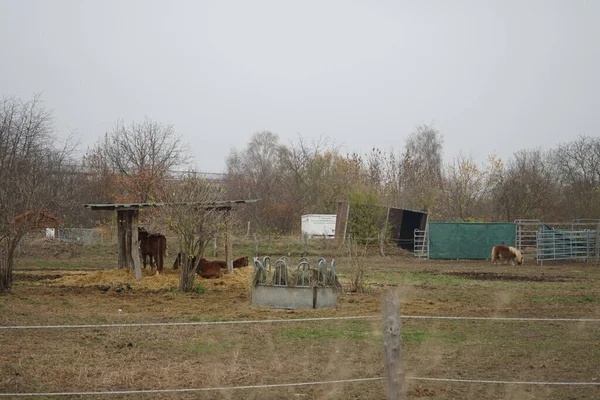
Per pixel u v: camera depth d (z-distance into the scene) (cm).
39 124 4328
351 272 2133
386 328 650
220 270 2355
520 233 4212
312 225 5044
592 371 1012
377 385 917
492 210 5906
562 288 2303
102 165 5450
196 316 1499
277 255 3734
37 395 849
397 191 5859
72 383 913
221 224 2044
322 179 6119
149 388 891
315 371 992
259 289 1675
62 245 3784
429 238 4169
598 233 4138
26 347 1136
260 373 979
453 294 2069
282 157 6838
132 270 2383
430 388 911
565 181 6588
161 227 2158
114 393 840
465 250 4178
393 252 4334
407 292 2109
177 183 2838
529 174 5809
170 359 1059
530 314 1597
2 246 1952
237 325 1381
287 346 1169
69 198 4041
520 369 1023
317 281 1706
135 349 1130
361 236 4338
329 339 1238
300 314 1546
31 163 3881
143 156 5269
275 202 5884
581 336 1299
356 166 5988
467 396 877
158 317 1478
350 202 4378
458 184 5859
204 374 966
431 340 1242
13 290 1969
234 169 9106
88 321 1397
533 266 3625
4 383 905
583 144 6544
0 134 4056
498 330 1361
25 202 2020
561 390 911
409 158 6353
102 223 4984
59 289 2022
